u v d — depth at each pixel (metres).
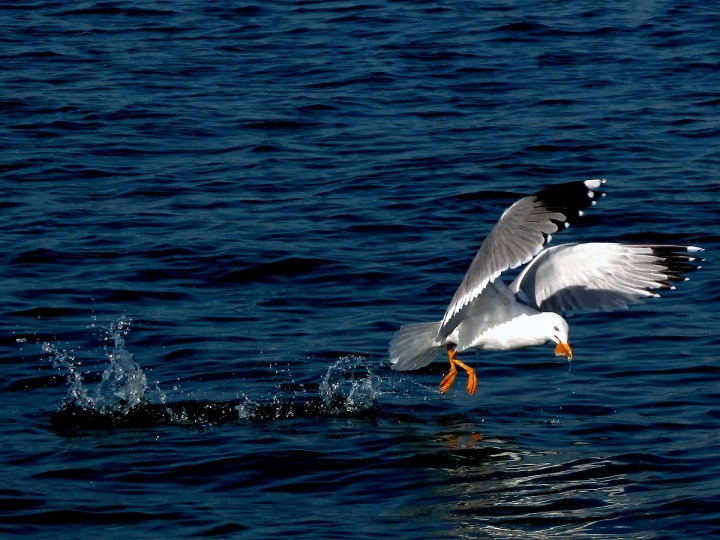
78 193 19.56
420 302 15.45
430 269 16.50
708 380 12.92
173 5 32.41
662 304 15.36
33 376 13.09
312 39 29.17
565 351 11.37
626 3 32.41
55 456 11.02
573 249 11.52
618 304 11.43
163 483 10.44
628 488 10.23
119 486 10.36
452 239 17.67
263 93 25.09
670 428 11.65
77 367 13.34
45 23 30.58
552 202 9.79
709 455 10.90
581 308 11.68
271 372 13.25
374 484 10.43
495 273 9.84
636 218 18.27
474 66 26.86
